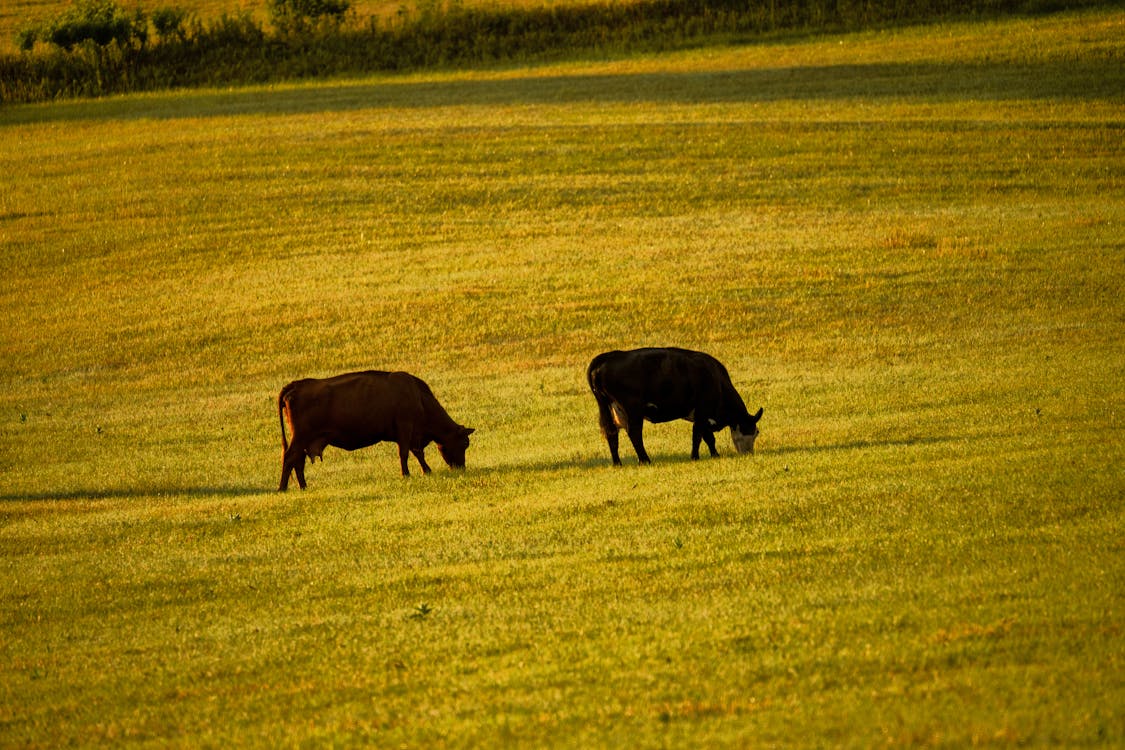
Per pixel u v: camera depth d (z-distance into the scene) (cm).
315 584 3631
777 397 6681
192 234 11481
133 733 2619
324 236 11250
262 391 7844
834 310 8656
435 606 3300
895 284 9100
